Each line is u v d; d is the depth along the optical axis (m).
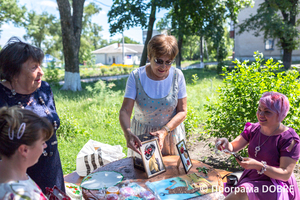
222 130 4.23
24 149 1.32
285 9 17.86
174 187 2.11
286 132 2.21
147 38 15.61
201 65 34.00
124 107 2.54
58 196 1.63
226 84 4.33
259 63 4.10
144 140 2.38
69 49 13.51
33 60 1.79
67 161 4.41
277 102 2.17
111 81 17.03
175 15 15.70
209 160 4.61
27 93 1.93
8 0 27.55
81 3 13.74
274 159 2.24
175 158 2.67
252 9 30.56
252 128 2.49
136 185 2.11
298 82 3.90
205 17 15.20
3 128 1.28
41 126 1.36
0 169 1.34
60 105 8.84
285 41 18.55
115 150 3.74
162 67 2.35
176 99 2.60
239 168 4.17
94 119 7.04
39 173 2.00
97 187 2.10
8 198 1.22
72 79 13.74
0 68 1.78
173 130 2.70
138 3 13.95
